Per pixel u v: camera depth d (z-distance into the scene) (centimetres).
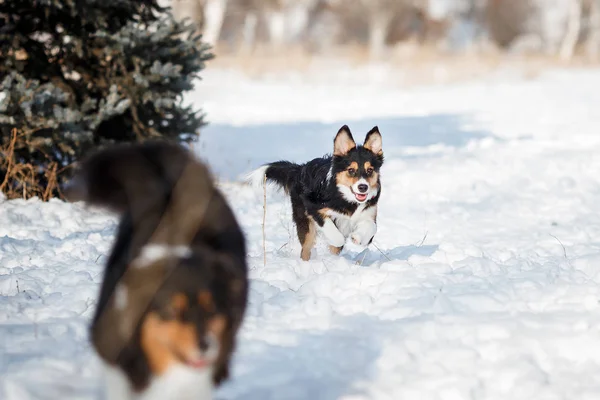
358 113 2748
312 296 679
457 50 5647
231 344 417
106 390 410
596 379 509
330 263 813
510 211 1152
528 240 956
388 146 1880
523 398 484
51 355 540
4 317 617
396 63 4894
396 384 499
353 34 6712
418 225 1073
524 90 3762
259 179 949
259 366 525
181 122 1264
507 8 6919
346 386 495
